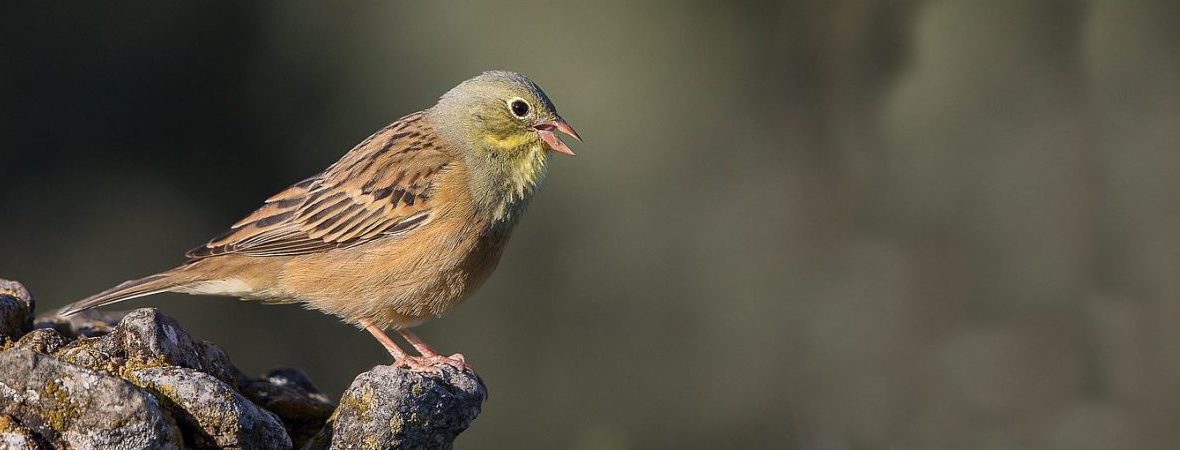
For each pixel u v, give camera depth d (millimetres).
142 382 6402
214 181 15727
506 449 15406
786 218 15422
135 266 15609
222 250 8953
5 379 5965
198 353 7051
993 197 13914
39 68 15391
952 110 14180
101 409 5973
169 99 15633
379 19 15328
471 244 8953
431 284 8953
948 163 14180
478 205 8961
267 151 15578
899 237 14438
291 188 9125
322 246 8891
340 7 15383
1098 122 13539
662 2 15562
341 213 8859
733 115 15602
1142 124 13352
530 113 9219
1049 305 13570
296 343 15766
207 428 6395
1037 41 13914
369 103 15250
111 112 15609
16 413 5973
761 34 15633
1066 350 13406
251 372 15602
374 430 6871
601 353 15656
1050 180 13688
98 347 6652
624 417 15484
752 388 15414
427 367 7742
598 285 15641
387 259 8828
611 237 15625
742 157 15695
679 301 15625
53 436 5973
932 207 14242
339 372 15734
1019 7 13977
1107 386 13164
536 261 15578
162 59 15578
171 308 15633
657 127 15547
